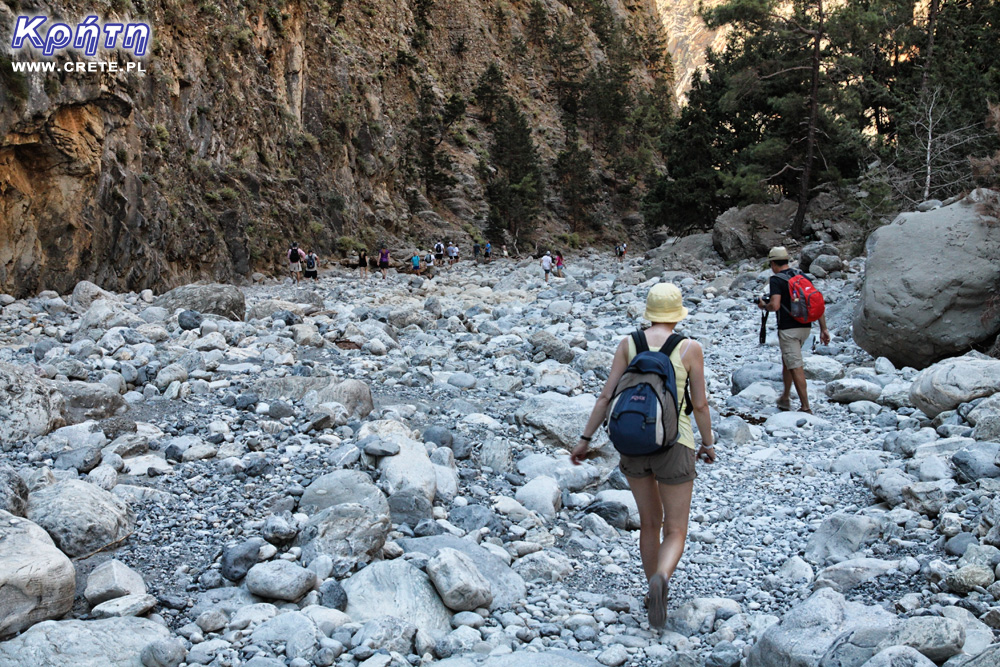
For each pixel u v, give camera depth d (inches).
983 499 203.6
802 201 1182.3
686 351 158.4
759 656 139.6
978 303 416.8
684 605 171.0
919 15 1302.9
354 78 1822.1
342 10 1983.3
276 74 1499.8
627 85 3267.7
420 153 2176.4
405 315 605.3
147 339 429.1
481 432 287.0
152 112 1035.9
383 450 229.6
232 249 1189.1
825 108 1243.8
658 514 165.5
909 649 118.2
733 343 550.0
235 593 165.5
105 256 828.6
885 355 441.1
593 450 283.7
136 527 191.3
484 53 2817.4
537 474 258.1
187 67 1160.2
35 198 749.3
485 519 211.6
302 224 1456.7
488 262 1995.6
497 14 2935.5
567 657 143.6
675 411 151.6
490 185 2368.4
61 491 182.1
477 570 172.1
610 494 240.5
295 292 661.3
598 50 3528.5
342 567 173.9
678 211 1664.6
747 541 215.8
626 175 2930.6
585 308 749.9
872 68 1311.5
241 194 1266.0
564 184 2716.5
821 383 406.0
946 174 901.8
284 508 206.1
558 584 187.0
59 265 762.8
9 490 170.7
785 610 171.5
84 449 228.5
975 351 411.8
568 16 3390.7
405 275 1502.2
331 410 288.4
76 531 174.2
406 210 1993.1
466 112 2615.7
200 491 219.1
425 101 2191.2
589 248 2549.2
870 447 299.4
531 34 3080.7
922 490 213.5
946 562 179.2
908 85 1240.8
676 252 1393.9
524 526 217.0
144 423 272.4
